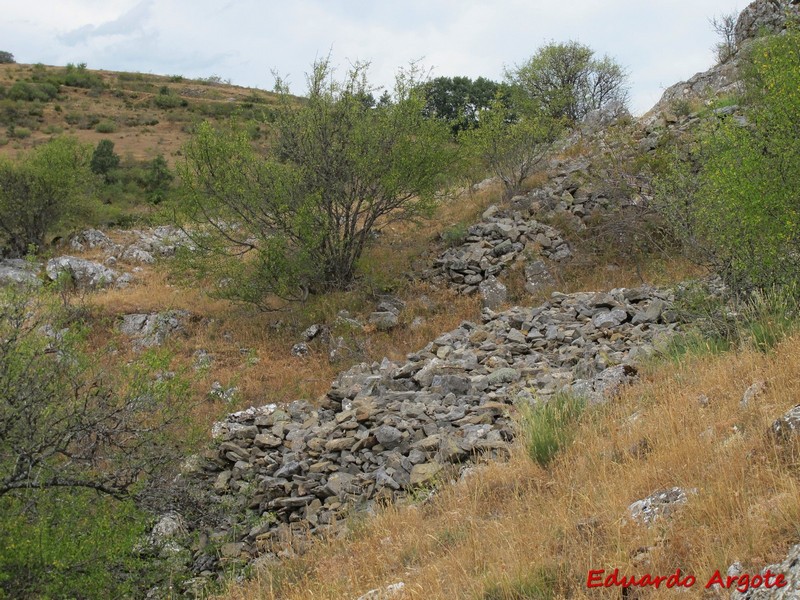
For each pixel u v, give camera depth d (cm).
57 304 737
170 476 753
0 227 2200
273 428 939
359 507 724
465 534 532
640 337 978
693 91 2112
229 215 1527
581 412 694
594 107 2798
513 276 1487
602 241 1556
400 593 450
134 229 2464
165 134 5306
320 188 1514
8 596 523
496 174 1934
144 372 697
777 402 524
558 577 405
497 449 707
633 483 493
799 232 758
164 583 656
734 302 818
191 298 1608
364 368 1183
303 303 1500
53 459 646
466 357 1042
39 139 4881
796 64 877
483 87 3822
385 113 1603
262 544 721
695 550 385
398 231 1811
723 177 840
